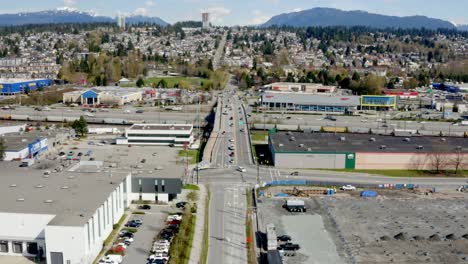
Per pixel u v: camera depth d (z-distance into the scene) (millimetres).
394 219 73188
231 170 98188
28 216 58531
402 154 101375
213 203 78875
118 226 68625
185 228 67000
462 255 61156
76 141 126375
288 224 70562
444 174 98938
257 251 62156
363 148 104500
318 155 101000
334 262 58625
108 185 70438
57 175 76000
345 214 74938
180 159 106688
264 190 86125
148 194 79375
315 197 83062
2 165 83438
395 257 60281
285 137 115625
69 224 55188
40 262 57656
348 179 94062
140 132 121000
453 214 75625
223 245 63344
